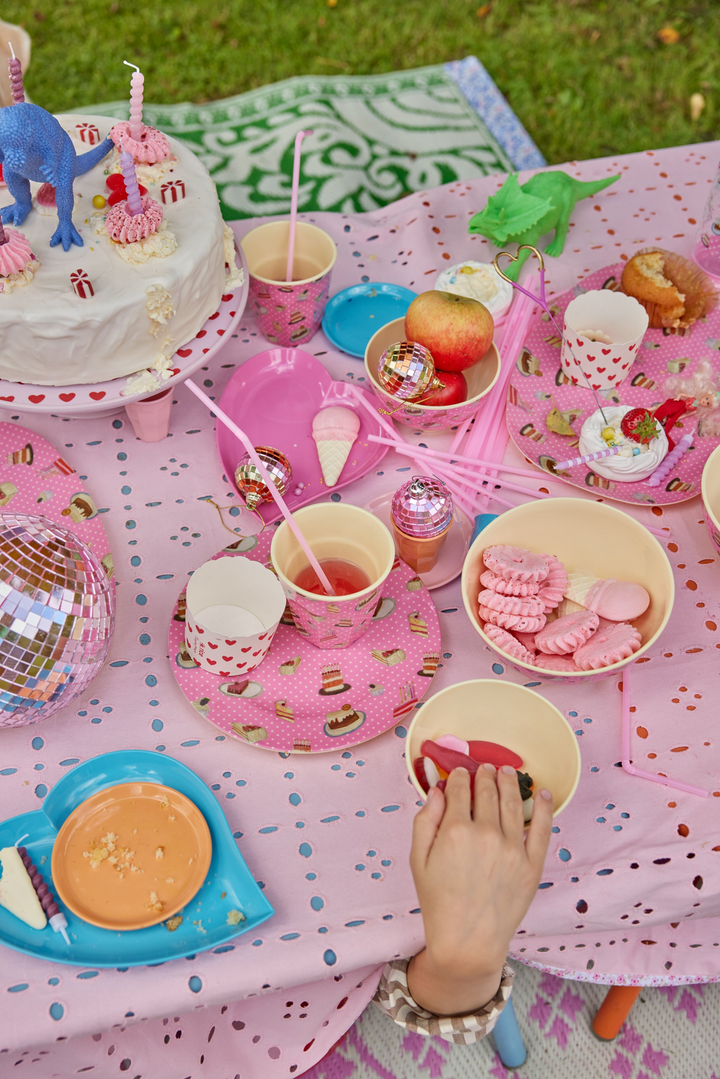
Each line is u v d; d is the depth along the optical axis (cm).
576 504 104
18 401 108
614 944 106
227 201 250
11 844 91
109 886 88
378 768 99
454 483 123
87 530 116
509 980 93
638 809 97
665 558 100
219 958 85
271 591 102
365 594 94
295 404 131
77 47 308
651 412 126
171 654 103
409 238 160
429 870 79
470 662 108
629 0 330
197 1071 108
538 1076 134
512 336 140
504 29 319
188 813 93
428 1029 89
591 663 96
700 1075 136
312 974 86
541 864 81
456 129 277
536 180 155
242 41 311
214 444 129
